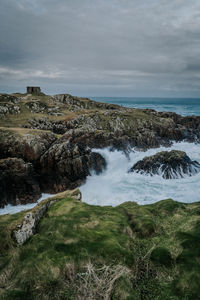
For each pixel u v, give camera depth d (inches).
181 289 205.3
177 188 890.7
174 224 369.1
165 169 1056.2
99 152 1327.5
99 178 1099.9
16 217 391.5
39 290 205.8
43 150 1069.1
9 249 293.6
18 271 236.1
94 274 217.2
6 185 882.1
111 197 848.3
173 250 272.1
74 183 1002.1
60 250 269.1
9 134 1113.4
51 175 1013.8
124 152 1437.0
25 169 926.4
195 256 246.8
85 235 306.5
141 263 259.0
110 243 283.1
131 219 390.6
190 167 1079.6
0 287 214.5
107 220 367.6
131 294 198.5
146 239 322.3
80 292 201.0
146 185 950.4
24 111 1974.7
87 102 2669.8
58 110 2151.8
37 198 916.0
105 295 193.0
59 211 403.5
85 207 425.7
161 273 236.2
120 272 219.8
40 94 2851.9
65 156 1026.7
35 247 280.4
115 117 1929.1
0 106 1817.2
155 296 203.5
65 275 229.6
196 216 382.9
